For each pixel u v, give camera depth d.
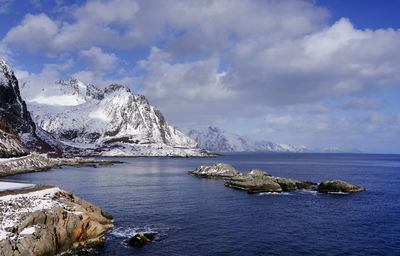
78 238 28.81
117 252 28.20
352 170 146.25
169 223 38.34
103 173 113.06
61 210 28.64
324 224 38.81
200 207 48.50
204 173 106.69
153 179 93.31
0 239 22.25
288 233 34.75
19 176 92.06
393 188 74.69
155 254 27.78
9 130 128.75
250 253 28.38
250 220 40.34
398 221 40.66
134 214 43.03
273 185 67.06
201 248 29.47
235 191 67.00
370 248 30.22
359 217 42.88
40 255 23.94
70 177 93.88
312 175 115.44
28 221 25.27
